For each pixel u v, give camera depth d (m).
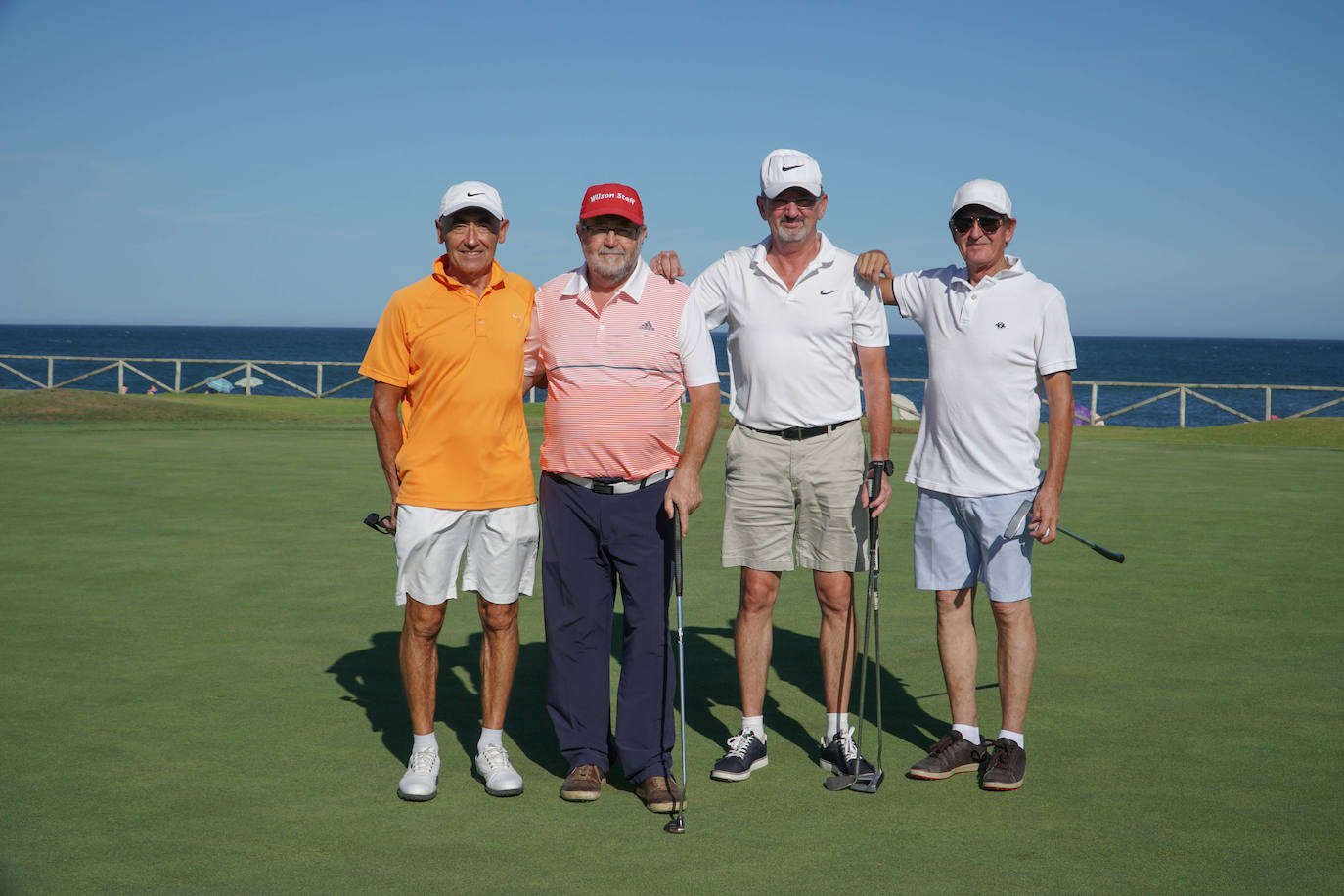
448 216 3.41
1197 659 4.91
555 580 3.58
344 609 5.61
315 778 3.53
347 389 53.50
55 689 4.32
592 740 3.53
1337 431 16.55
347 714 4.13
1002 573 3.66
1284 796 3.42
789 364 3.81
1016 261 3.80
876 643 3.58
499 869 2.91
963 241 3.69
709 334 3.64
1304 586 6.36
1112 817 3.28
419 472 3.49
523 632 5.50
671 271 3.74
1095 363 110.94
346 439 13.86
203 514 8.34
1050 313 3.66
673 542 3.57
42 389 17.41
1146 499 9.98
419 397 3.52
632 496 3.51
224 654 4.82
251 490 9.54
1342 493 10.42
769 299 3.83
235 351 110.19
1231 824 3.22
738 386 3.94
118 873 2.84
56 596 5.80
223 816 3.22
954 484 3.73
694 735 4.08
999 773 3.50
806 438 3.81
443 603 3.49
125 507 8.59
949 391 3.75
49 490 9.38
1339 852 3.04
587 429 3.50
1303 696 4.40
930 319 3.83
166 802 3.30
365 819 3.23
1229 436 16.80
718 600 6.09
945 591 3.81
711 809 3.36
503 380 3.50
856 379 3.92
